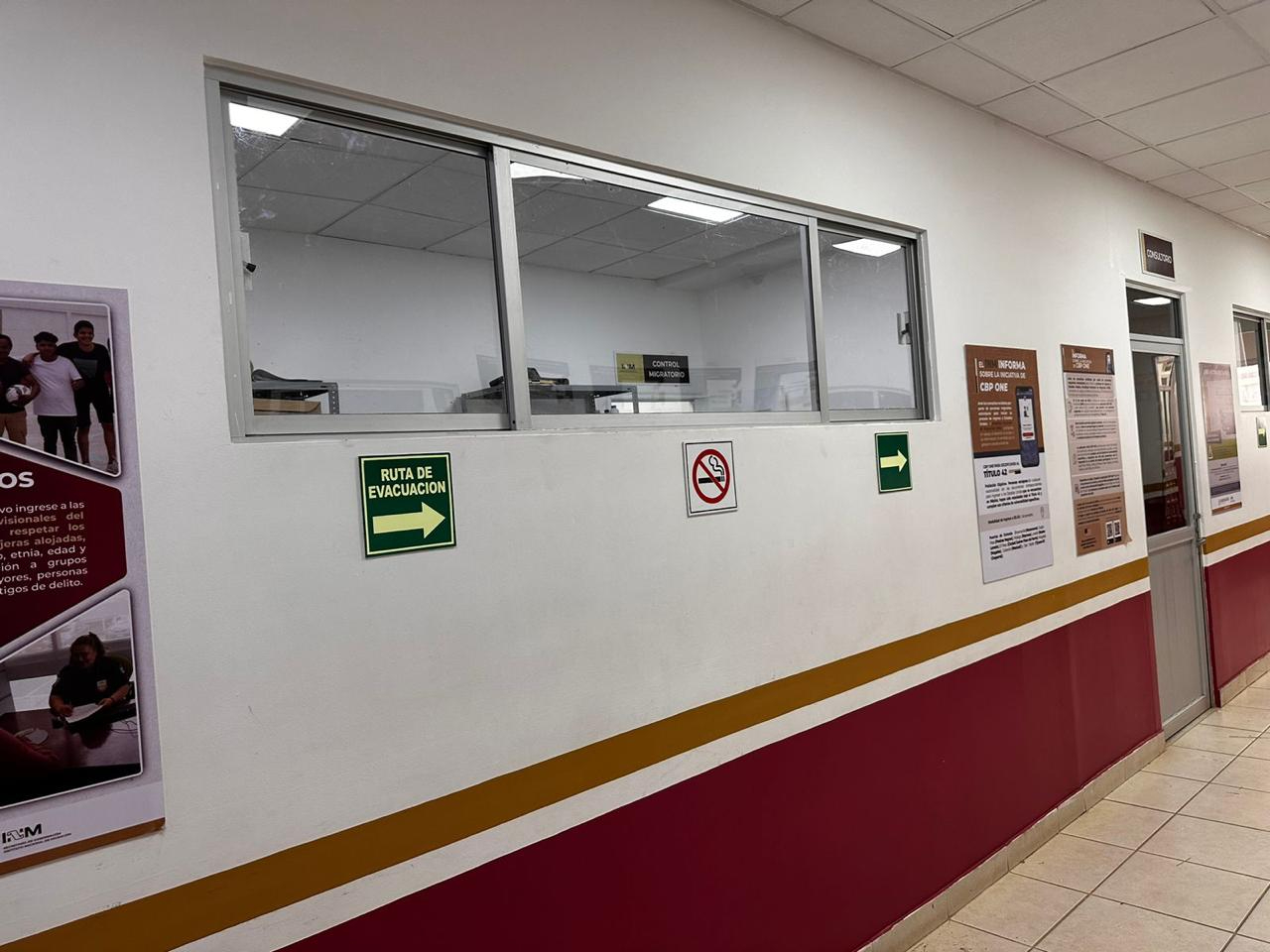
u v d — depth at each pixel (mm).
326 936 1679
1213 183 5059
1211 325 5715
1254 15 3008
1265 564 6297
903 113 3270
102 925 1437
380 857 1755
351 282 1873
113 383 1482
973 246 3586
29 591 1391
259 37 1674
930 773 3137
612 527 2201
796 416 2818
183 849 1519
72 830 1413
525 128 2088
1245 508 6027
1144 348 4977
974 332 3557
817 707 2730
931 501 3252
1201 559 5410
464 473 1922
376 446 1784
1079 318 4254
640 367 2414
